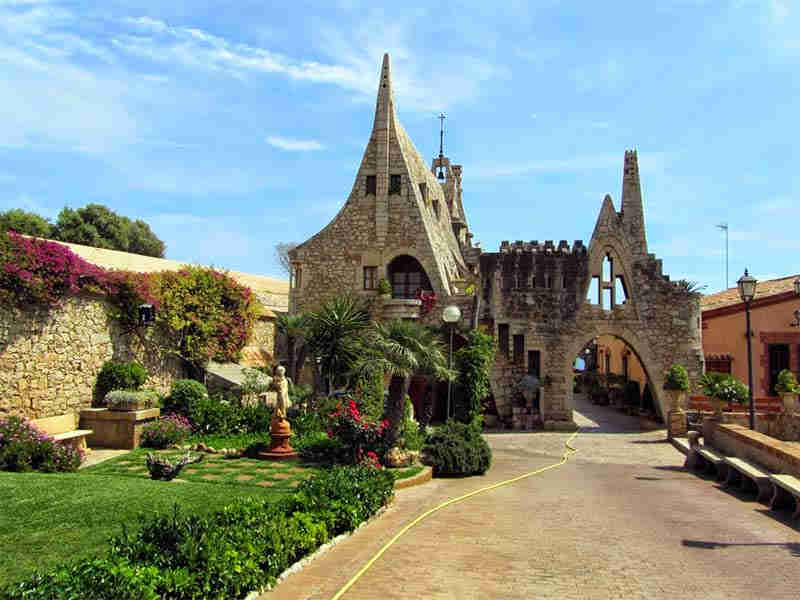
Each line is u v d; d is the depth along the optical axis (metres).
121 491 10.99
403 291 30.30
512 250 31.64
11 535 8.43
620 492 14.55
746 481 14.76
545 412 29.22
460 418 21.80
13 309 15.83
